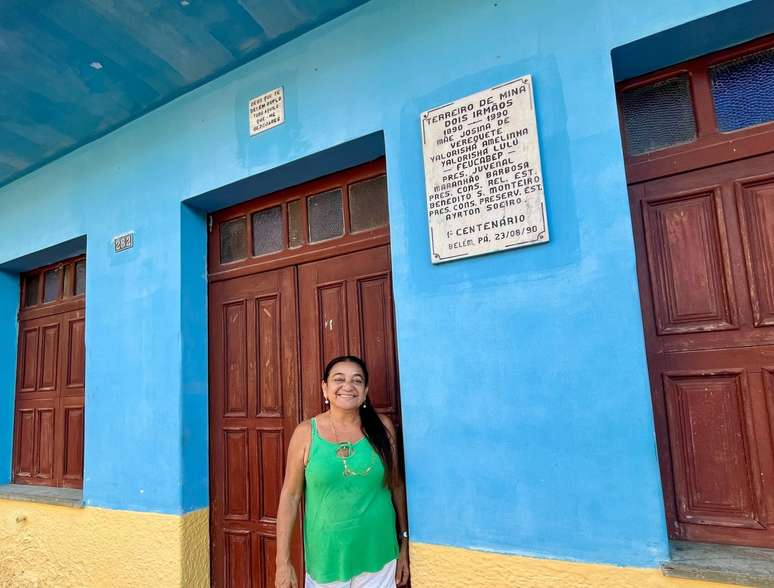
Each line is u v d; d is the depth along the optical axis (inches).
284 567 84.1
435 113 90.0
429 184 89.0
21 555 144.9
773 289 72.4
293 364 114.1
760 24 73.8
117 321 133.9
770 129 74.6
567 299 77.0
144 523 119.4
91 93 124.9
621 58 80.0
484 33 88.0
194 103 126.0
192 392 121.6
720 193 76.9
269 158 111.4
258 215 125.8
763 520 69.8
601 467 72.8
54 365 163.9
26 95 124.2
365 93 99.5
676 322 77.4
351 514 81.4
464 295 84.8
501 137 83.7
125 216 136.7
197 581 115.5
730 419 73.2
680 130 81.5
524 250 80.9
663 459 76.0
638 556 69.3
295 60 109.8
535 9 84.0
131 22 103.0
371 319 105.4
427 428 85.7
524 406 78.7
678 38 76.0
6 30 103.3
